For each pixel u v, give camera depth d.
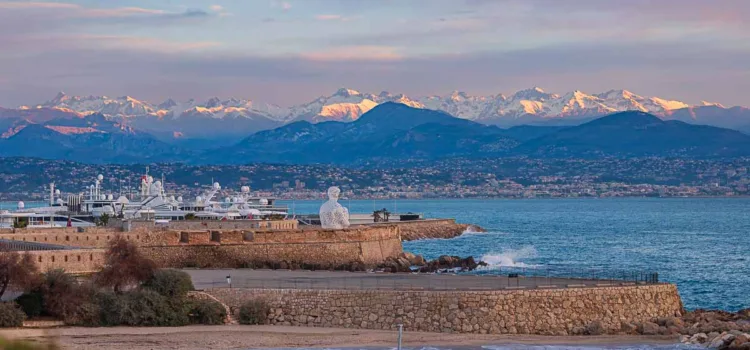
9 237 178.50
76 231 188.25
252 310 134.62
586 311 133.00
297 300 135.25
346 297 133.75
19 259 138.50
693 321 137.50
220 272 169.00
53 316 131.88
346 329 131.38
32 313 131.38
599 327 131.12
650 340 128.12
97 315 131.62
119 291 137.75
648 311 136.75
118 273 137.75
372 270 184.62
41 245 164.62
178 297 136.25
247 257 184.75
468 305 130.62
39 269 144.38
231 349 120.12
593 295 133.88
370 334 128.00
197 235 183.25
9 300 131.12
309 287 139.62
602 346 124.00
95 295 134.38
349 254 195.88
